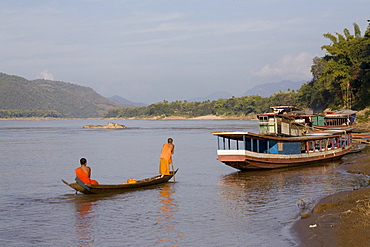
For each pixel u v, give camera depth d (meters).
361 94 92.88
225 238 13.12
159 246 12.62
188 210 17.16
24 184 24.94
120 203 18.81
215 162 35.50
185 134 87.44
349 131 39.09
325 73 98.31
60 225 15.24
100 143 63.56
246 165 27.75
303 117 40.50
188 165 33.41
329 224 13.12
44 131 115.75
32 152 48.38
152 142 64.75
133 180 23.08
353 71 92.81
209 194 20.56
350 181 22.89
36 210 17.70
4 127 157.25
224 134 27.36
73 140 71.94
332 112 66.25
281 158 29.00
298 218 14.83
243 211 16.66
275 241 12.45
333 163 32.00
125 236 13.72
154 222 15.36
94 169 32.06
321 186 21.69
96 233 14.14
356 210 14.18
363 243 10.99
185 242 12.90
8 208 18.11
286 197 19.12
